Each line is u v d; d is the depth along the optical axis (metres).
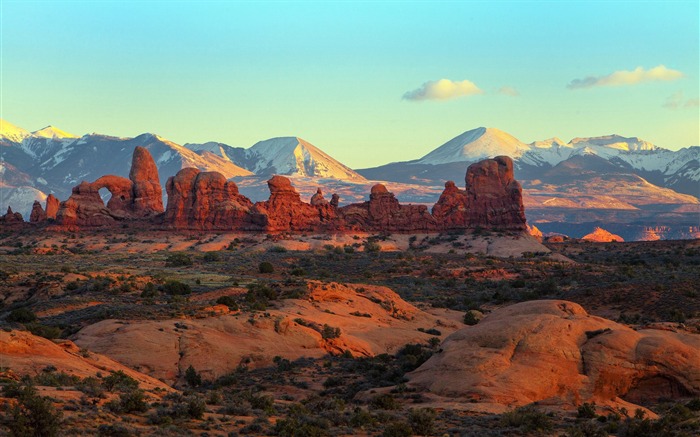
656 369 74.31
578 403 70.81
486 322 82.00
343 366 92.00
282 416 62.94
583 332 77.62
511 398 69.50
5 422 49.72
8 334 71.00
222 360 89.00
